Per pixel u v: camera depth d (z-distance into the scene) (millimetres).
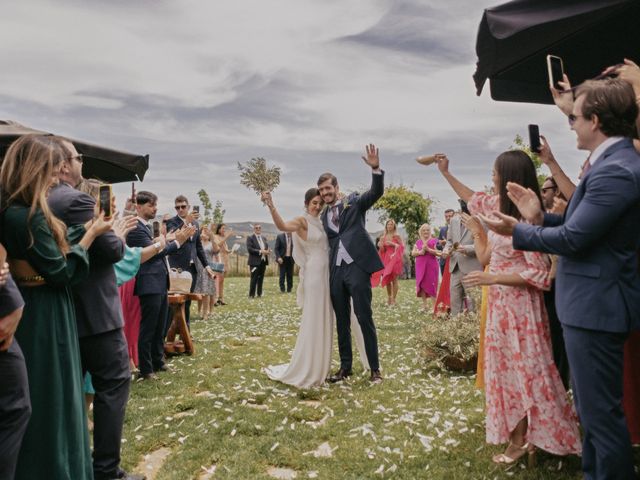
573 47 3666
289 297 14625
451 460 3322
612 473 2312
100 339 3031
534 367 3031
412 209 28844
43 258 2523
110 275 3150
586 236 2230
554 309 3207
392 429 3896
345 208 5371
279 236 16516
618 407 2340
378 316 10203
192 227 4773
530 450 3092
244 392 4926
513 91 4051
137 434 3908
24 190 2578
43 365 2566
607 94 2314
